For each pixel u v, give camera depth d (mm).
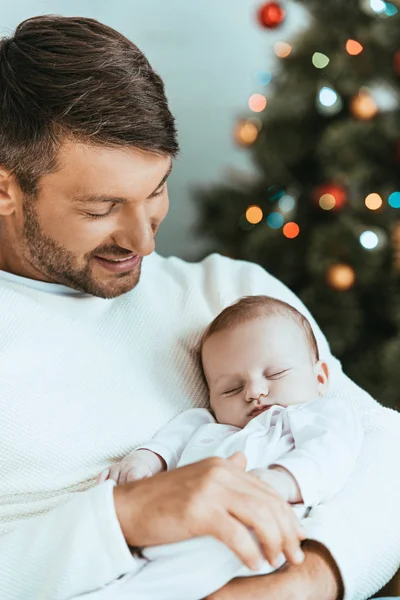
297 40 2488
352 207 2338
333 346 2354
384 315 2408
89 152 1063
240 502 949
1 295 1189
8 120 1095
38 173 1095
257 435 1159
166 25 3158
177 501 952
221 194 2697
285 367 1250
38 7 2916
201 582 986
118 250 1157
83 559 975
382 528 1104
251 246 2480
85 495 1002
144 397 1229
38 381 1154
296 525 978
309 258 2340
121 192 1088
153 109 1085
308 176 2572
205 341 1304
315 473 1070
